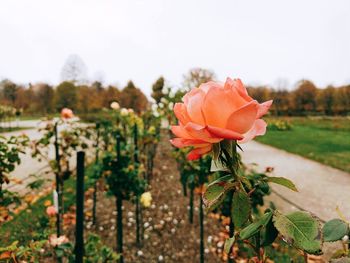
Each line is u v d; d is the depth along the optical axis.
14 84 42.59
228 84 0.69
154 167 9.05
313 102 50.72
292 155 12.12
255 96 51.59
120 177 3.93
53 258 3.33
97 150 5.05
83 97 41.22
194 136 0.65
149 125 9.46
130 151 4.68
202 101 0.67
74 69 46.56
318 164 9.96
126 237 4.58
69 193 6.14
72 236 4.25
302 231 0.61
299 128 30.17
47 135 4.01
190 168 4.73
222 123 0.65
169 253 4.12
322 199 5.96
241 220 0.73
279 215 0.66
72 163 8.44
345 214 2.46
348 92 49.22
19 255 2.11
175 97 9.30
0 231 4.25
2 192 2.92
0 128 27.66
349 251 1.00
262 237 0.75
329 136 20.72
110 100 40.38
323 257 3.19
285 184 0.75
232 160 0.70
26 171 8.78
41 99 44.84
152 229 4.81
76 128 4.30
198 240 4.44
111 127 5.66
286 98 51.38
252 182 2.88
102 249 2.92
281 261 2.69
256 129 0.68
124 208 5.71
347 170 8.76
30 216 4.84
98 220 5.14
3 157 2.91
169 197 6.29
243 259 2.79
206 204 0.73
